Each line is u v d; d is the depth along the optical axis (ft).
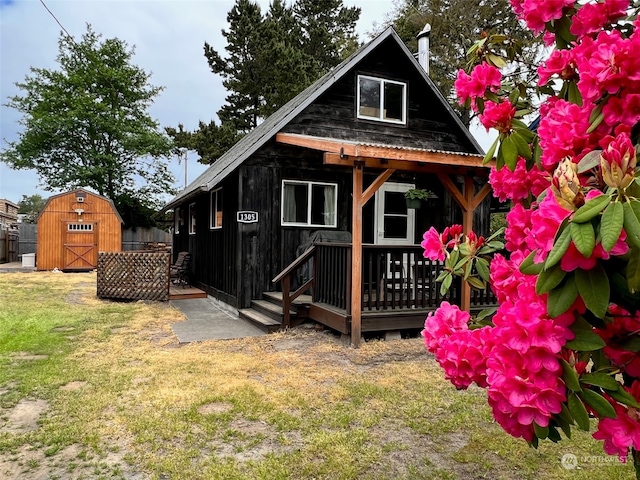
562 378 3.90
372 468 9.33
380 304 20.81
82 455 9.78
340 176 28.30
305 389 13.79
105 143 77.10
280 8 82.99
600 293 3.54
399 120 30.73
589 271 3.62
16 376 14.83
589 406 4.17
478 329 5.65
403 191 30.04
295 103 30.40
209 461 9.54
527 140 5.98
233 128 76.38
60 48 76.07
